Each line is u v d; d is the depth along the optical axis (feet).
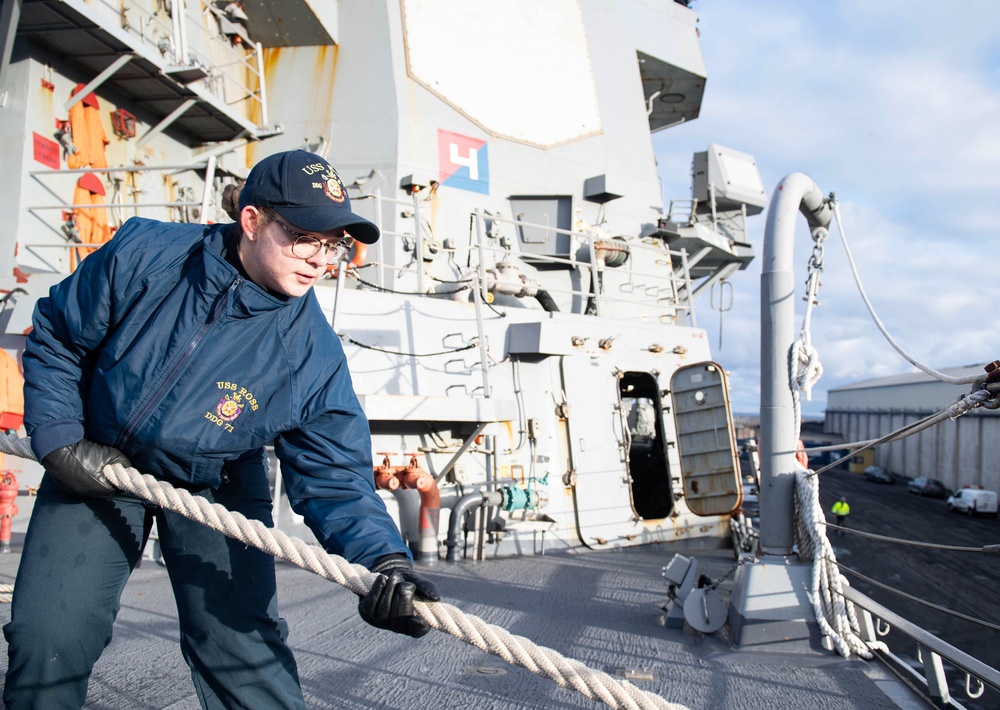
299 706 6.63
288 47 27.45
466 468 22.30
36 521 6.17
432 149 26.43
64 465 5.76
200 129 26.30
